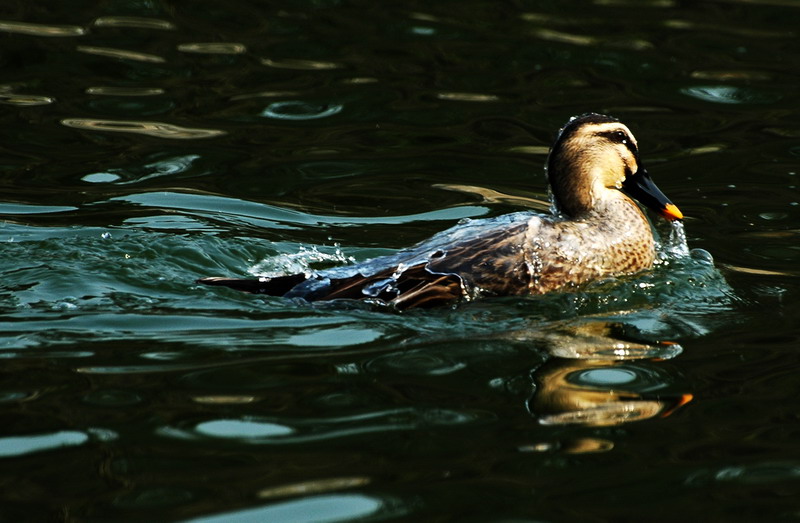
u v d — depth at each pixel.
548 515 7.41
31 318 10.52
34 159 15.22
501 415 8.76
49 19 20.08
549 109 17.12
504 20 20.48
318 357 9.80
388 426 8.55
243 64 18.58
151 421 8.53
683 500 7.62
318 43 19.44
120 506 7.42
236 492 7.62
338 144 16.12
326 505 7.49
